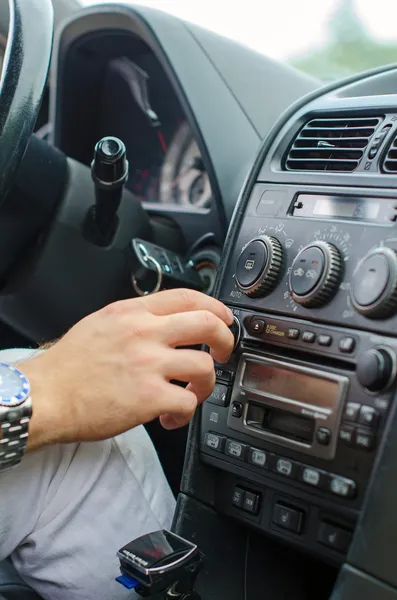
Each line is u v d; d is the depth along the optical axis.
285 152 0.77
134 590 0.64
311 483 0.62
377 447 0.58
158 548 0.60
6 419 0.55
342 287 0.64
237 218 0.76
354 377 0.61
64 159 1.09
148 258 1.03
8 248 1.09
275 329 0.68
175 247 1.20
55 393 0.58
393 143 0.69
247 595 0.72
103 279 1.11
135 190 1.39
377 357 0.58
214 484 0.72
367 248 0.63
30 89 0.68
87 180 1.10
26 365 0.61
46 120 1.62
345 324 0.63
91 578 0.65
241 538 0.74
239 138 1.11
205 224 1.15
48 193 1.06
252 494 0.67
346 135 0.76
